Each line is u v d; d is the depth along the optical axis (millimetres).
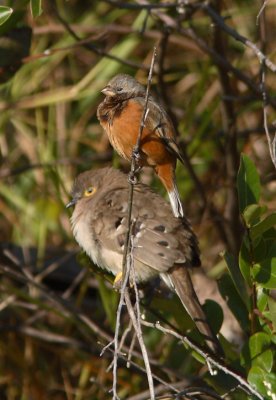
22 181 14266
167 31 11555
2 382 13086
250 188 8031
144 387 11891
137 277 9305
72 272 13469
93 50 11539
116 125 9164
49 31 13641
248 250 8055
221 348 8414
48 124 14227
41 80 14102
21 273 12000
